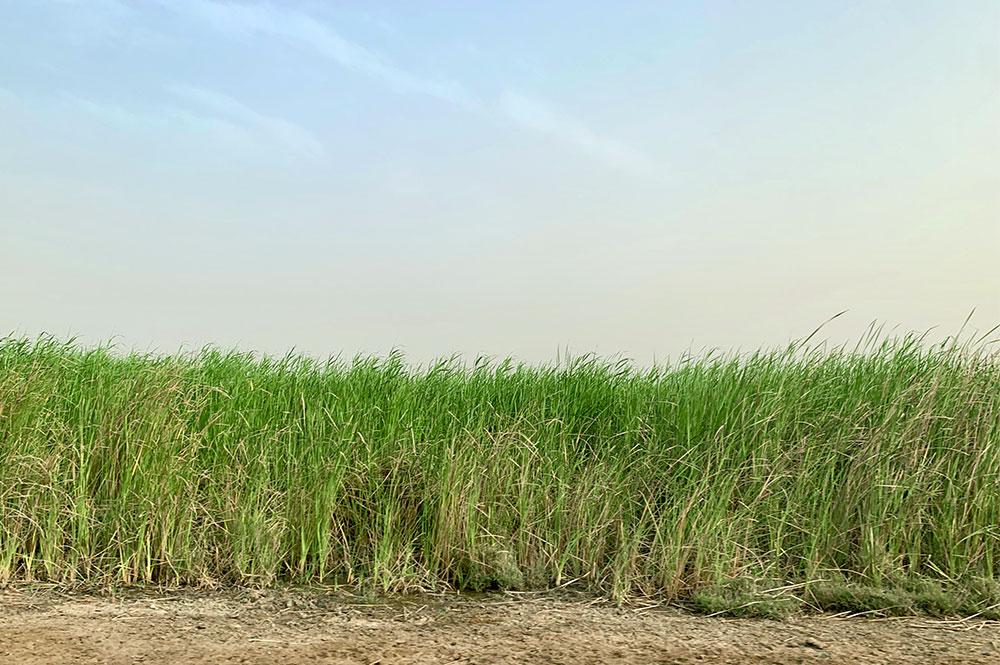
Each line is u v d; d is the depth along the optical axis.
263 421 6.70
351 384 7.42
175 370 6.98
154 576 5.53
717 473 6.04
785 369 7.21
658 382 7.71
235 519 5.68
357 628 4.57
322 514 5.75
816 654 4.21
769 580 5.33
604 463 6.51
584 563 5.69
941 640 4.48
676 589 5.26
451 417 6.98
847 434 6.43
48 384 6.63
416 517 6.05
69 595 5.08
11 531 5.57
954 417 6.25
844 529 5.80
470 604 5.11
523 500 5.97
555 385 7.69
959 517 5.84
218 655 4.05
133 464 5.93
